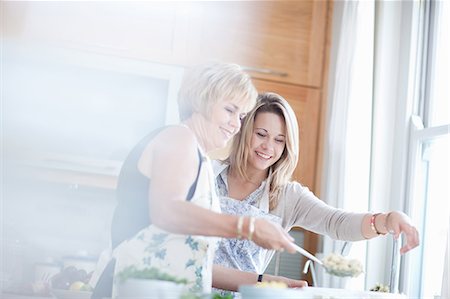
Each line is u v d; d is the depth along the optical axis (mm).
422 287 2344
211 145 1438
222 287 1622
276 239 1176
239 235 1187
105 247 2535
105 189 2570
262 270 1945
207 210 1195
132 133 2609
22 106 2545
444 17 2436
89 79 2600
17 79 2549
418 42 2508
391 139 2533
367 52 2514
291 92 2822
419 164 2412
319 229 1893
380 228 1688
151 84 2631
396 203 2471
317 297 1279
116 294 1228
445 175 2250
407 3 2553
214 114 1408
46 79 2570
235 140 1938
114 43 2650
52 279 2072
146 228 1295
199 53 2738
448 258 1877
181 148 1273
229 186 1949
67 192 2535
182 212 1197
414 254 2369
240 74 1434
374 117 2539
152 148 1309
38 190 2506
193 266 1278
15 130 2527
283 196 1949
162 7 2719
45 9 2594
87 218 2541
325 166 2764
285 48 2838
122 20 2670
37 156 2496
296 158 1938
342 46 2633
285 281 1578
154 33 2697
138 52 2668
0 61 2543
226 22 2795
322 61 2863
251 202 1929
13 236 2426
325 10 2869
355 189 2445
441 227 2248
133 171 1319
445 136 2254
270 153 1896
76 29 2617
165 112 2605
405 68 2512
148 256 1272
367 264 2434
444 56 2418
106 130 2602
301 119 2814
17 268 2348
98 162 2512
